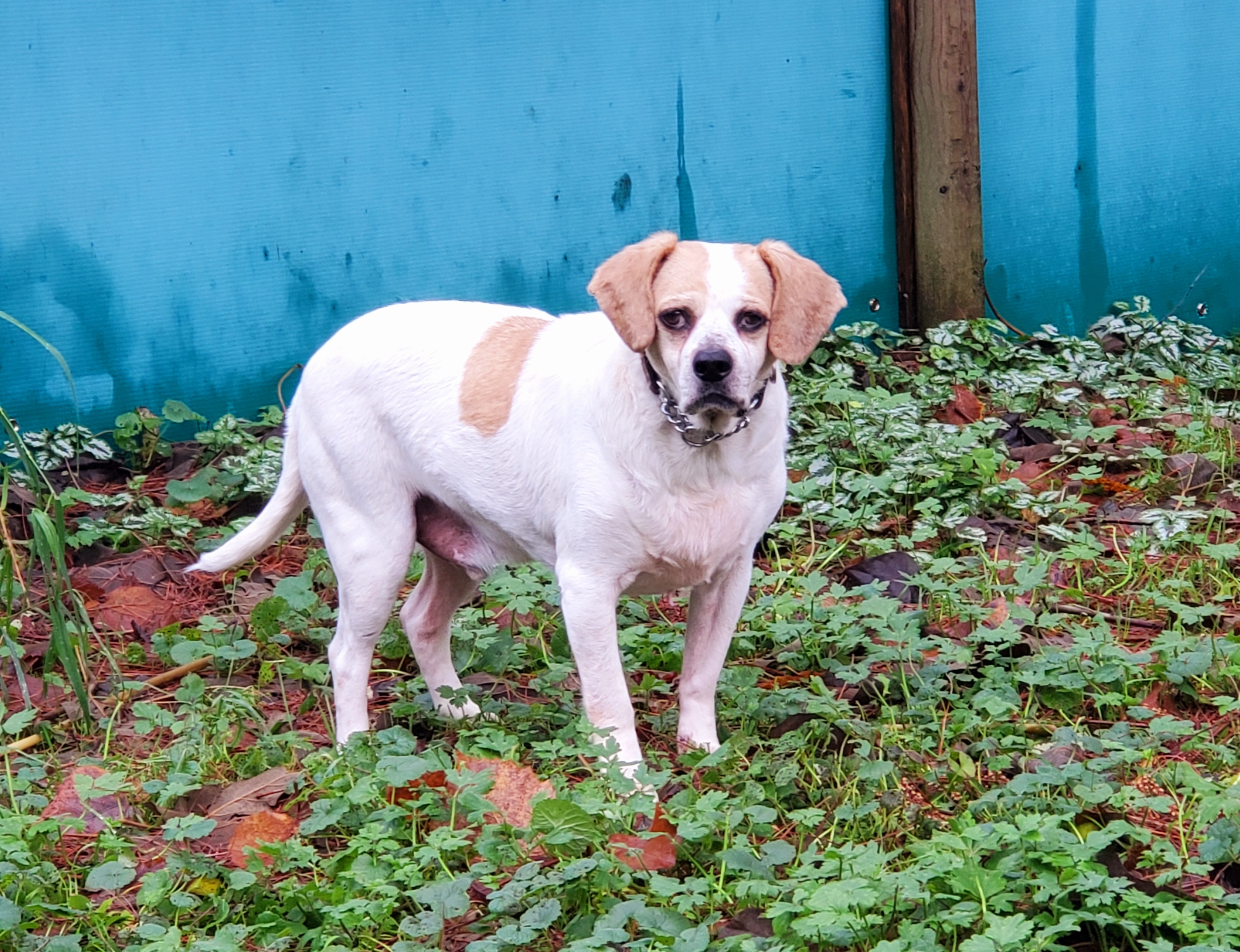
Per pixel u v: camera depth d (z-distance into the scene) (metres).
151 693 4.37
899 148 7.42
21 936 2.94
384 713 4.23
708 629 3.78
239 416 6.39
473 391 3.79
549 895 3.04
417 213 6.53
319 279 6.42
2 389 5.95
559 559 3.68
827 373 6.86
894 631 4.13
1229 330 8.42
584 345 3.67
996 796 3.28
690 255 3.45
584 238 6.88
